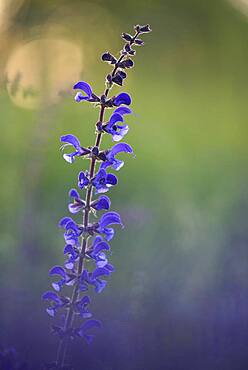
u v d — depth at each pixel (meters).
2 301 9.36
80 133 15.86
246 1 24.45
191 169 16.55
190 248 11.32
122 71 6.18
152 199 14.03
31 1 19.11
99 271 6.27
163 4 27.73
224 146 19.55
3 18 14.62
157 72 26.38
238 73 24.95
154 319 9.23
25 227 10.77
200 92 24.95
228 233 11.57
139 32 6.20
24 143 11.52
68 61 13.75
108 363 8.43
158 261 11.19
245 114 22.53
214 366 8.63
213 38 25.91
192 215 12.37
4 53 11.95
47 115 11.23
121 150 6.28
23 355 8.23
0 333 8.73
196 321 9.18
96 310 9.52
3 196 11.06
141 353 8.62
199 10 26.42
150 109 23.48
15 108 11.36
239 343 8.88
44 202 12.53
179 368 8.58
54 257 10.73
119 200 14.08
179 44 27.14
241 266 10.73
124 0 26.38
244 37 25.00
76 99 6.20
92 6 24.16
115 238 11.90
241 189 13.01
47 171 13.88
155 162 17.09
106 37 23.91
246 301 9.51
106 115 15.92
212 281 10.29
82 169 14.95
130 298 9.65
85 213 6.24
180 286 10.15
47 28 15.98
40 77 11.57
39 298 9.68
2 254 10.24
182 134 20.05
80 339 8.46
